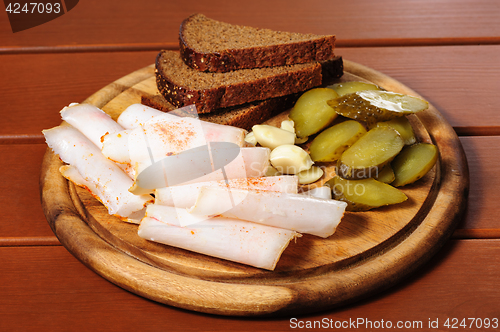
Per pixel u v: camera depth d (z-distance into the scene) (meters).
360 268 0.47
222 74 0.58
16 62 0.64
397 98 0.53
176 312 0.46
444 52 0.65
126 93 0.59
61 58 0.65
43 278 0.48
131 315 0.46
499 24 0.69
